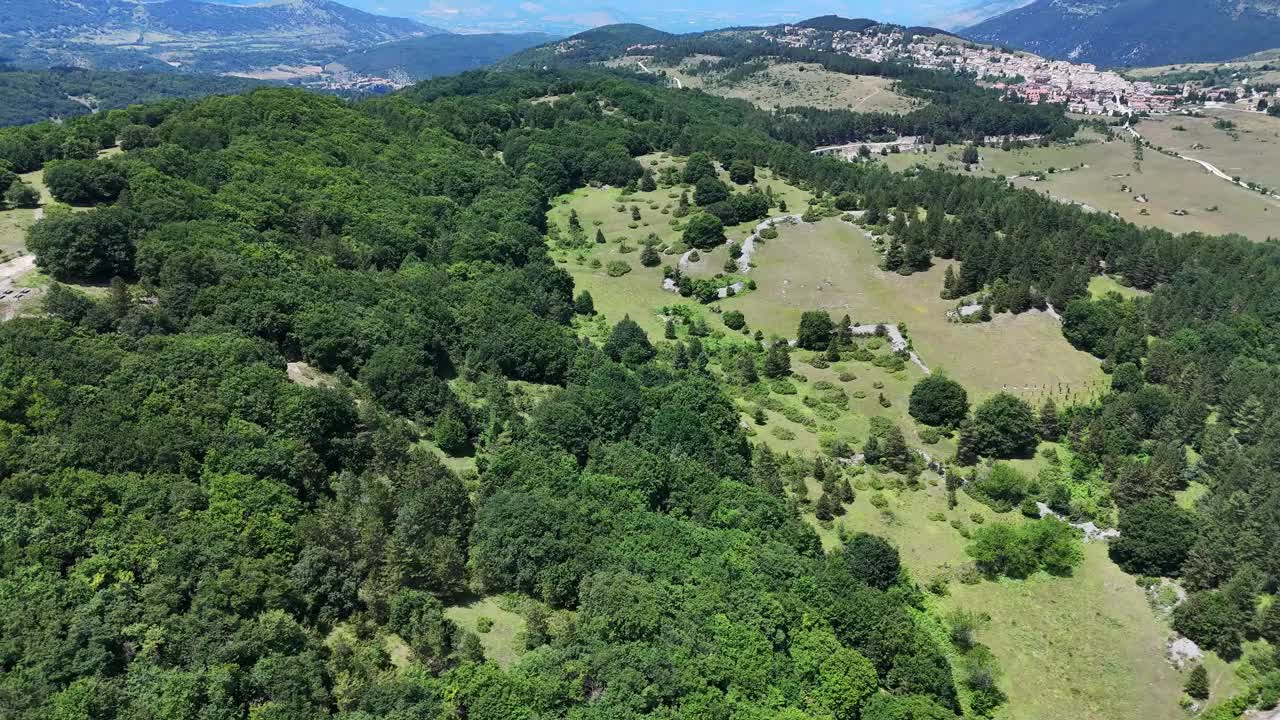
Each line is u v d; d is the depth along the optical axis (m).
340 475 70.88
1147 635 77.12
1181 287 140.75
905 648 68.56
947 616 77.62
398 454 74.81
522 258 145.38
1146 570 83.62
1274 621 75.00
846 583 73.38
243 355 78.31
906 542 87.44
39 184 109.69
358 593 58.03
